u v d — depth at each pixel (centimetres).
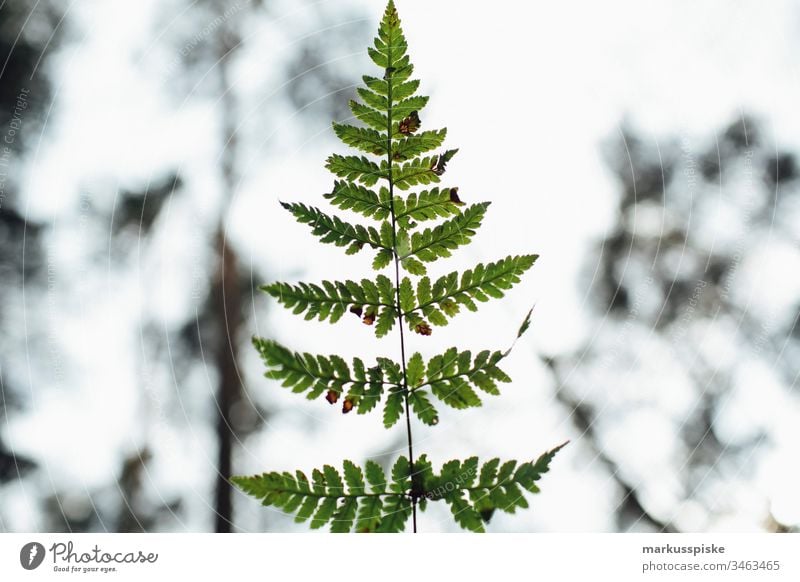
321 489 148
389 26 178
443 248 173
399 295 169
